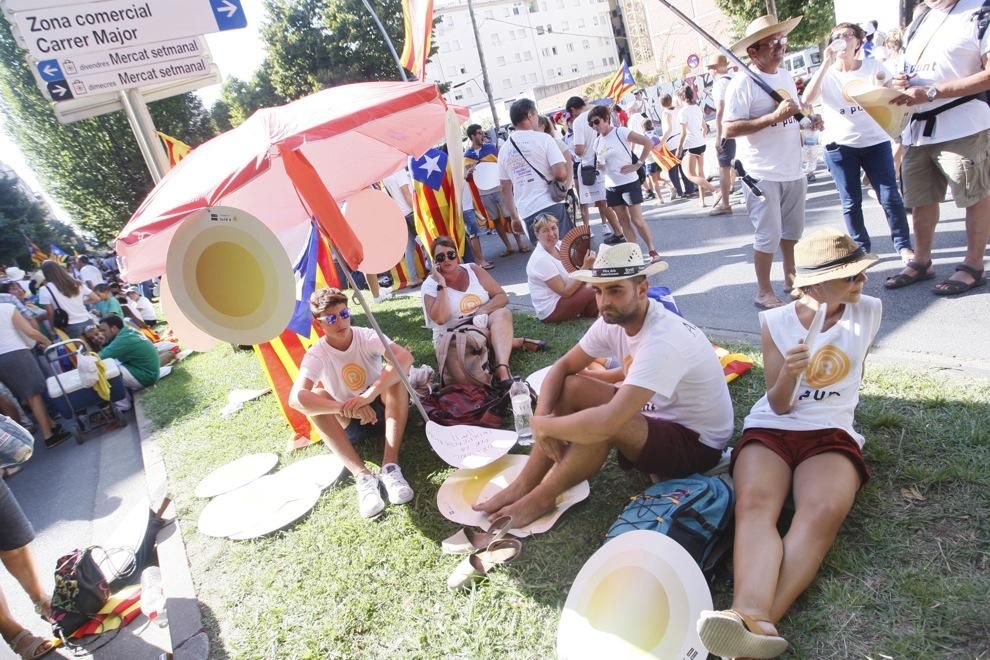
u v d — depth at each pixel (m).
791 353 2.15
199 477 4.39
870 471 2.49
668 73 38.34
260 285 2.76
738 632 1.62
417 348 5.69
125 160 27.80
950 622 1.81
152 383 7.51
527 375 4.31
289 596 2.79
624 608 2.00
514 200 6.77
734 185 9.93
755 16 20.56
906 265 4.34
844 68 4.34
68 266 19.70
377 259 5.44
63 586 3.04
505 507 2.78
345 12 27.41
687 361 2.38
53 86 4.68
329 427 3.47
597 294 2.37
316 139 2.87
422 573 2.70
